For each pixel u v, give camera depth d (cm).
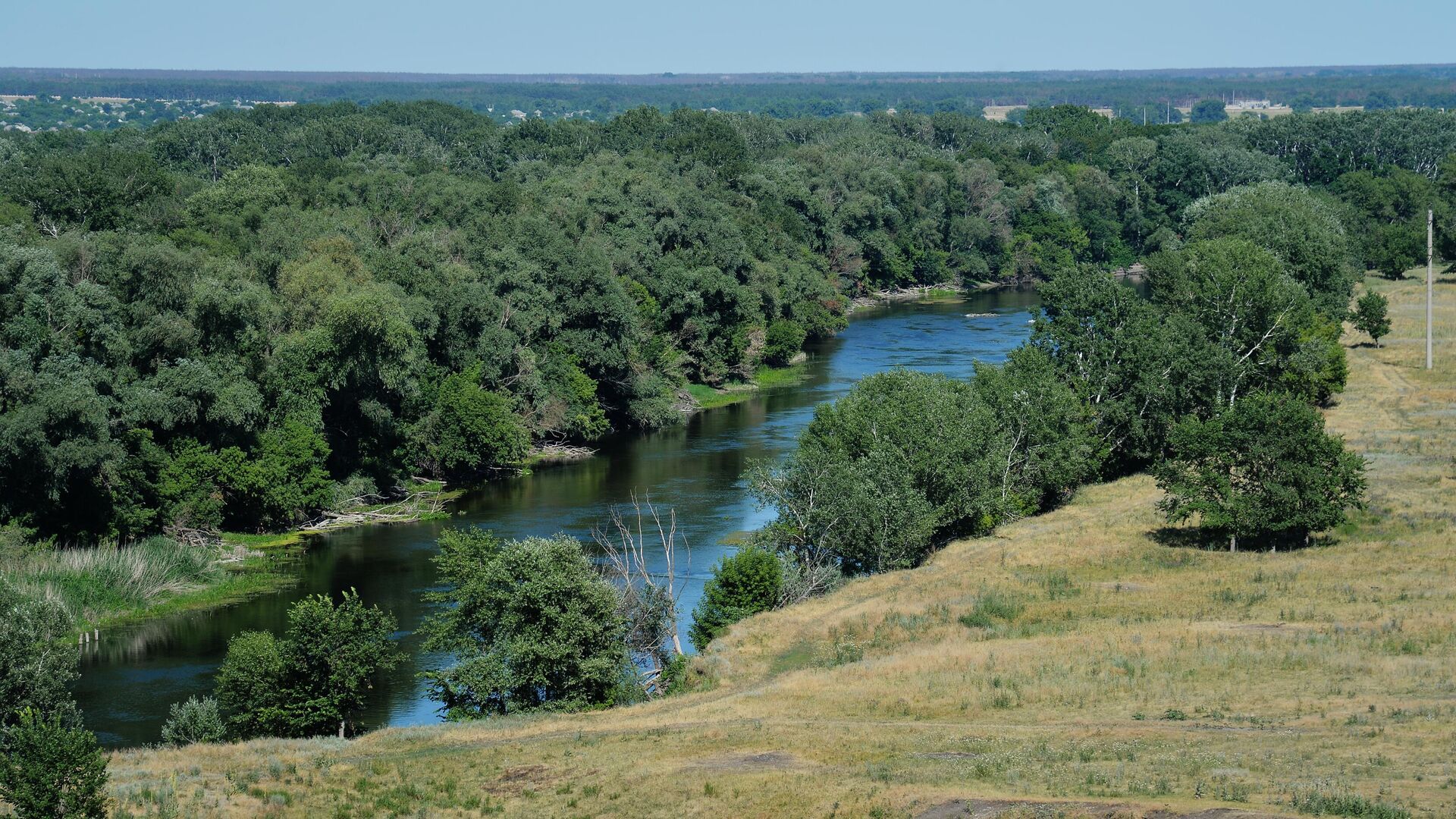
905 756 4534
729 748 4806
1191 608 6612
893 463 8256
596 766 4703
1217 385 10388
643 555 7900
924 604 6981
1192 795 3809
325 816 4309
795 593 7356
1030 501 9469
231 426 9388
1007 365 10194
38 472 7981
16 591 5888
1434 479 9106
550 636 5947
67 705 5281
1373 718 4609
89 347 8706
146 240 9694
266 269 10806
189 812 4278
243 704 5816
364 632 5938
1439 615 6094
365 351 10038
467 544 6406
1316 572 7181
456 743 5181
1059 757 4350
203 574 8400
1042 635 6291
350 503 10106
